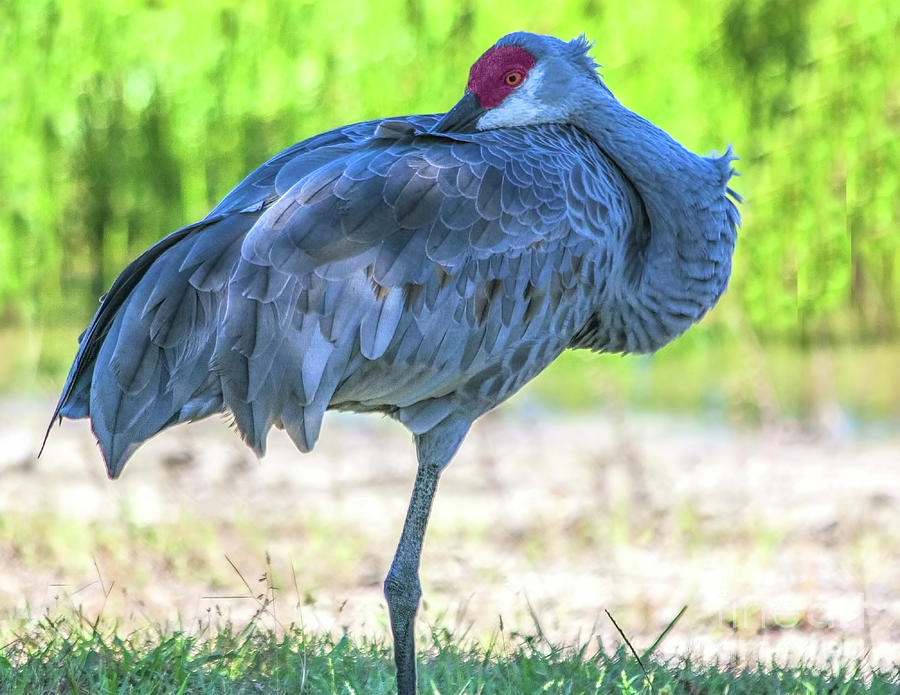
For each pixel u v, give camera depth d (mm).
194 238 7152
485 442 16781
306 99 16469
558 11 16266
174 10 16547
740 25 16438
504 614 10633
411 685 7340
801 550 12453
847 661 8578
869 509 13742
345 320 6988
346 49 16422
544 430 17344
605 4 16219
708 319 17250
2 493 14008
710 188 8320
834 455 16109
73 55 16531
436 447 7668
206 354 6922
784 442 16719
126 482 14672
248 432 6852
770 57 16547
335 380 6996
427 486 7641
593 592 11281
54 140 16656
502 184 7391
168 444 16516
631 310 8273
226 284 6957
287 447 16531
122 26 16531
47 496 13914
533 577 11719
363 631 9398
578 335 8438
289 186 7359
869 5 16547
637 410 18297
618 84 16188
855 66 16656
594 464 14734
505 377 7629
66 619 8695
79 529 12500
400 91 16375
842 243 16922
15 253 16953
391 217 7113
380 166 7242
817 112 16656
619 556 12328
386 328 7059
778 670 8195
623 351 8570
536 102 8227
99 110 16656
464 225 7242
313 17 16469
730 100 16469
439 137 7527
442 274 7184
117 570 11242
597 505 13805
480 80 8289
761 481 14844
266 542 12422
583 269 7668
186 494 14102
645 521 13289
